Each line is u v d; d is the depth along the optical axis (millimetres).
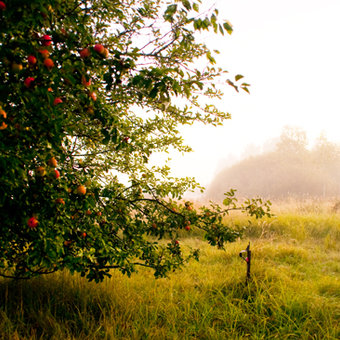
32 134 1524
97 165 2686
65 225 1910
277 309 2830
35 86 1247
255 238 6434
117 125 1784
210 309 2846
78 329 2447
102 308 2811
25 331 2289
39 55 1188
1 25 1139
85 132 2352
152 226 2898
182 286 3547
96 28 2080
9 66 1226
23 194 1677
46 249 1701
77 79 1438
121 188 2650
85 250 2100
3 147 1348
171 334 2441
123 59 1382
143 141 2613
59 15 1474
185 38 1562
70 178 1975
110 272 3631
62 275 3295
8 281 3115
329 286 3496
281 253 5059
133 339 2322
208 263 4715
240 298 3160
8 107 1431
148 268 4117
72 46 1372
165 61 1897
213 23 1331
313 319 2672
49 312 2514
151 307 2895
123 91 1904
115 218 2621
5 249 2270
